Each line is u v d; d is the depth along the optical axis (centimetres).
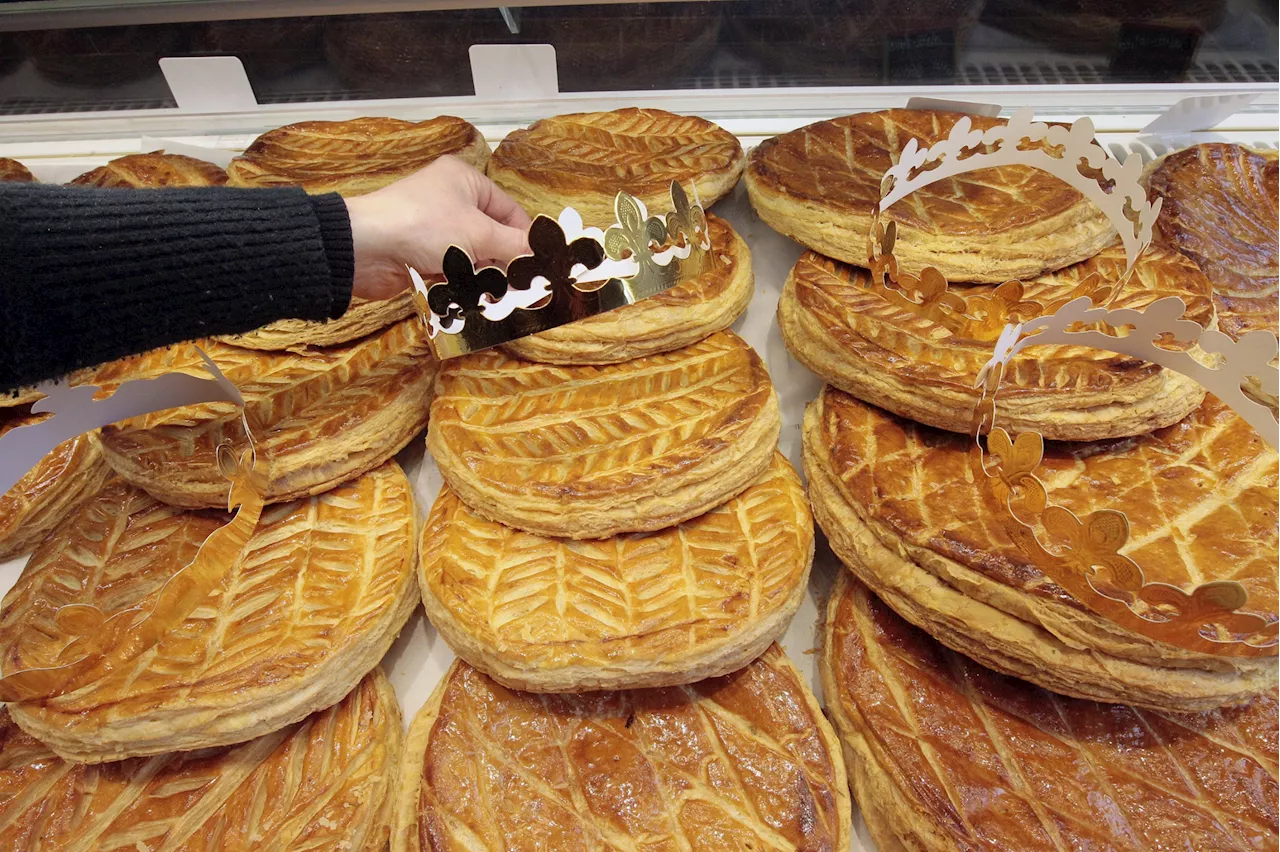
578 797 46
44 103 69
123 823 45
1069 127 55
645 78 71
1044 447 53
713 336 60
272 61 68
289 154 65
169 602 46
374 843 47
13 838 45
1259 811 44
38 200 39
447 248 47
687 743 48
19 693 44
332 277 48
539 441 53
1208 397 56
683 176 62
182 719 45
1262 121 71
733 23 67
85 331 41
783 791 46
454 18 66
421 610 55
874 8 66
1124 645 43
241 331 47
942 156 56
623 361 58
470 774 47
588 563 50
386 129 68
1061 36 67
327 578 50
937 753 46
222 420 54
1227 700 44
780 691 51
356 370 57
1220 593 37
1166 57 67
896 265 55
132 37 65
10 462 43
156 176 63
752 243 68
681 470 50
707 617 47
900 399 53
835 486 53
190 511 54
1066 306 47
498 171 65
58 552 52
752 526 52
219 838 44
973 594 46
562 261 48
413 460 60
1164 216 65
